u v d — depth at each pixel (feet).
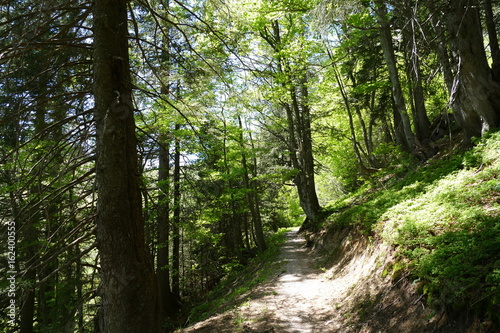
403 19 25.89
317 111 62.95
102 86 12.59
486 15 30.55
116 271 11.73
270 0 37.78
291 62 48.16
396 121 58.34
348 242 35.14
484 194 20.51
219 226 73.36
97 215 12.13
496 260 13.38
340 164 69.67
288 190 85.66
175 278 55.52
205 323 27.35
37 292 39.68
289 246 62.08
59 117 16.55
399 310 17.17
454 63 27.17
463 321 12.75
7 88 13.91
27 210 12.32
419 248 18.88
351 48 49.24
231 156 56.18
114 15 13.30
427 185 29.04
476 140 27.96
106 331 11.74
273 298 29.50
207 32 17.42
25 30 11.58
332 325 21.58
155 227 37.76
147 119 34.76
